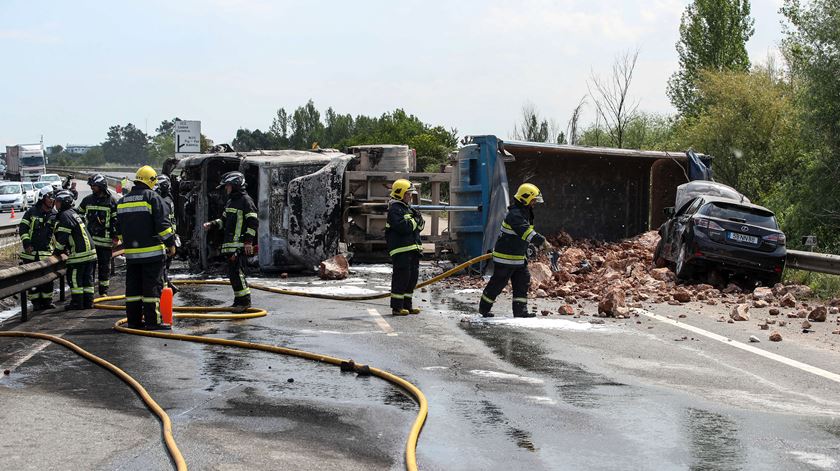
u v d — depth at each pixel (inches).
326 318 477.4
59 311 510.9
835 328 449.1
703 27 1627.7
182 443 225.3
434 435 237.1
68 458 211.8
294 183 737.6
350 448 223.3
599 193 890.1
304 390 292.8
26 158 2847.0
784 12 1098.1
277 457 213.8
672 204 920.3
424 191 956.6
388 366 336.2
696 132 1413.6
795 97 1173.7
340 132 4886.8
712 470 208.8
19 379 309.1
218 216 792.3
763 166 1347.2
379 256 837.8
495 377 315.9
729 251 610.2
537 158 853.8
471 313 496.4
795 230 1090.7
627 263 721.6
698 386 304.5
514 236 469.4
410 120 2945.4
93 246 524.1
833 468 211.5
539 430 243.1
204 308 499.2
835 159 1072.2
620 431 242.8
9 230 1050.7
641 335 418.6
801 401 283.9
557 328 438.3
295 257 737.6
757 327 452.1
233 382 304.7
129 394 285.3
